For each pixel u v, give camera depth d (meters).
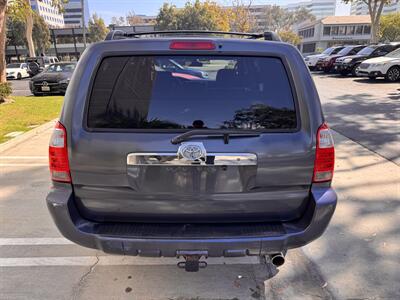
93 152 2.01
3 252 2.95
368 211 3.56
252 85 2.07
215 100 2.04
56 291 2.46
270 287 2.50
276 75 2.07
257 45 2.09
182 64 2.06
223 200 2.07
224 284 2.53
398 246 2.97
